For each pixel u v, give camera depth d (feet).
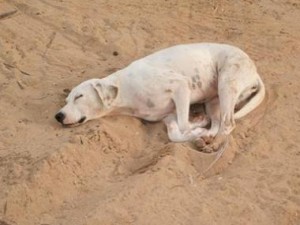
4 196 11.51
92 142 12.44
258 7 16.99
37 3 16.37
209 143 12.63
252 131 12.96
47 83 14.11
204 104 13.64
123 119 13.16
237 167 12.31
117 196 11.55
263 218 11.46
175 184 11.86
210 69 13.37
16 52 14.96
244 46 15.40
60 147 12.18
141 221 11.28
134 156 12.55
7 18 15.80
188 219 11.39
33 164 11.97
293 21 16.51
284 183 11.97
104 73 14.38
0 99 13.66
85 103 12.94
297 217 11.50
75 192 11.84
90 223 11.19
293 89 13.88
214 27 16.14
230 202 11.66
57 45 15.20
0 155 12.29
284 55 15.06
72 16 16.02
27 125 13.02
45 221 11.35
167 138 12.90
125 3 16.79
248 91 13.30
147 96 12.99
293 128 13.02
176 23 16.17
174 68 13.23
